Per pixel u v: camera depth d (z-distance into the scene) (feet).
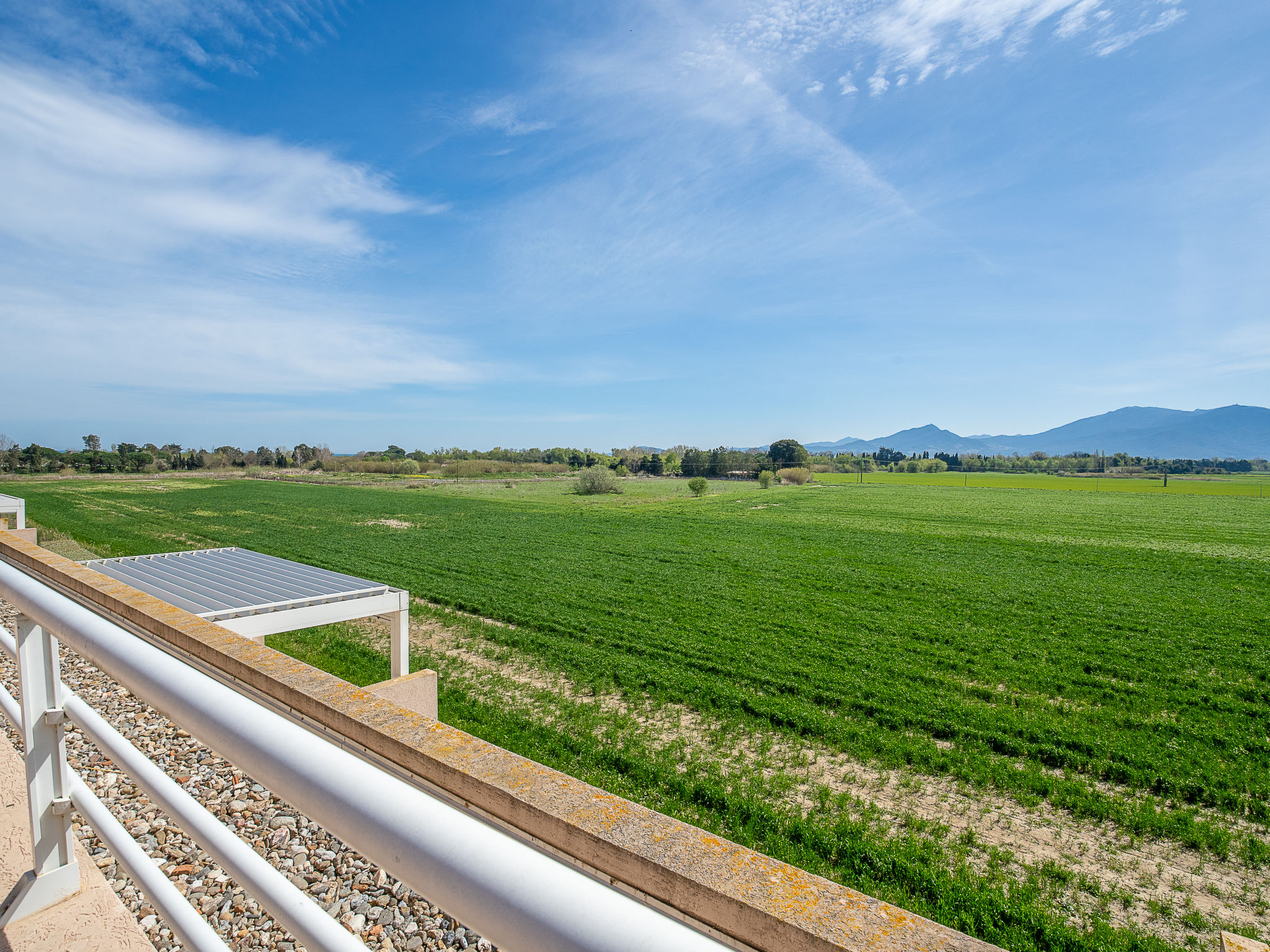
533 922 1.77
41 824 5.59
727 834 21.04
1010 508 155.84
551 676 35.81
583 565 69.97
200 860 12.15
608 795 2.36
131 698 20.49
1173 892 18.42
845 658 38.73
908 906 17.95
